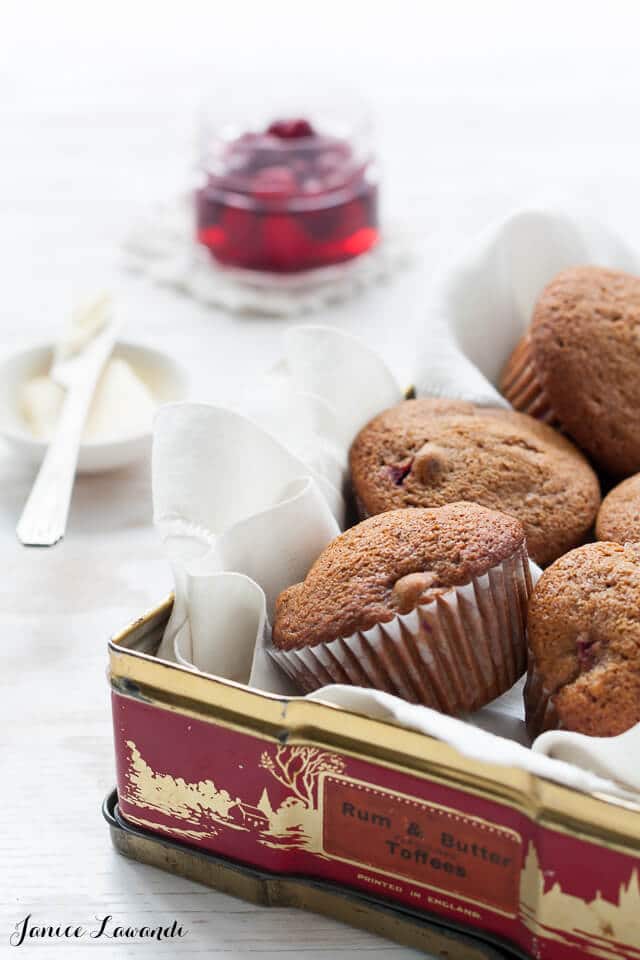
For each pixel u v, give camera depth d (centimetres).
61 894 69
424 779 66
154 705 68
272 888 69
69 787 73
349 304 104
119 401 89
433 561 69
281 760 67
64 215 114
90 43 149
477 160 122
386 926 68
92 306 94
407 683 70
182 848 69
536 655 69
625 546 71
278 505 72
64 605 81
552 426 81
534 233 86
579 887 65
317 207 103
